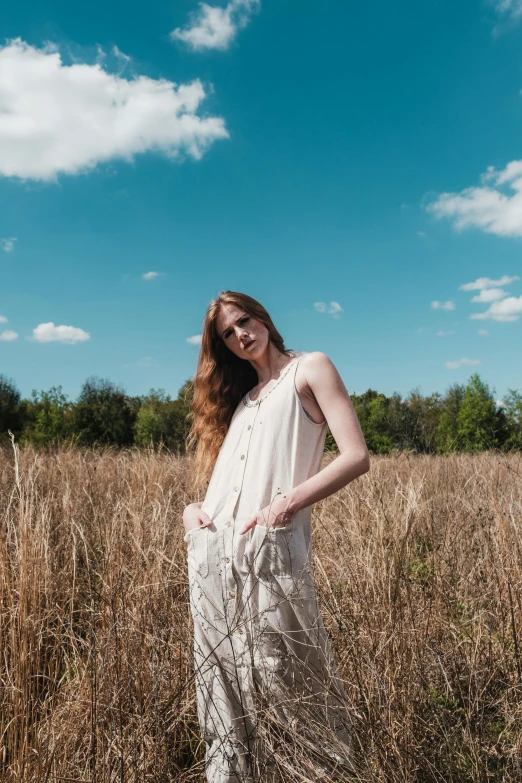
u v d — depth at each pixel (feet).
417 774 6.16
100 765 6.04
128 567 9.86
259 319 7.18
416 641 7.59
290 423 6.46
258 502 6.30
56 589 10.10
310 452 6.52
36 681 7.91
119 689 6.63
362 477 14.24
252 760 5.95
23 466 19.07
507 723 6.95
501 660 8.04
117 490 18.65
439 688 7.63
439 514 13.47
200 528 6.54
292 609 5.94
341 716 6.21
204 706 6.22
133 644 7.50
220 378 7.77
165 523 11.33
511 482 14.20
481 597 9.42
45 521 11.32
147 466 20.62
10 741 6.59
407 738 6.31
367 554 8.57
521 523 10.03
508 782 6.11
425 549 11.67
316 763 5.95
